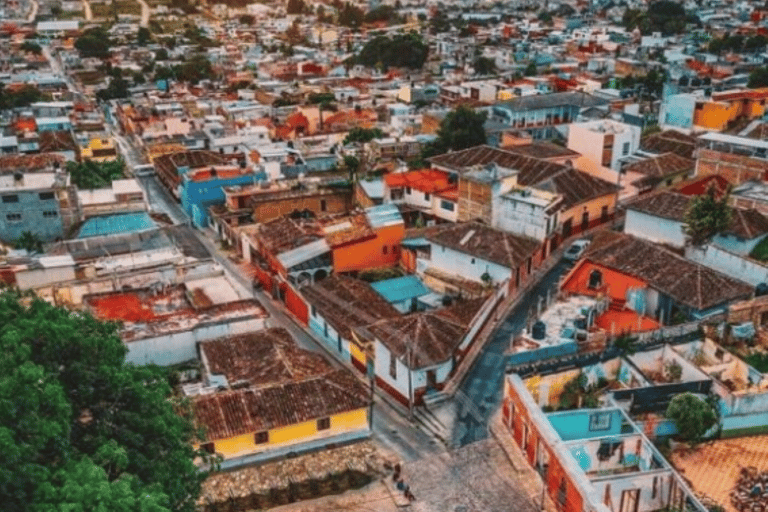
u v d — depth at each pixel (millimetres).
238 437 52875
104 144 135625
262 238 86938
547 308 68000
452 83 184750
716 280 67375
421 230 87500
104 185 106250
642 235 82438
